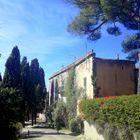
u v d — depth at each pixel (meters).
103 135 23.72
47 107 60.91
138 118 17.47
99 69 34.97
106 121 22.66
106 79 34.91
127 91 35.16
